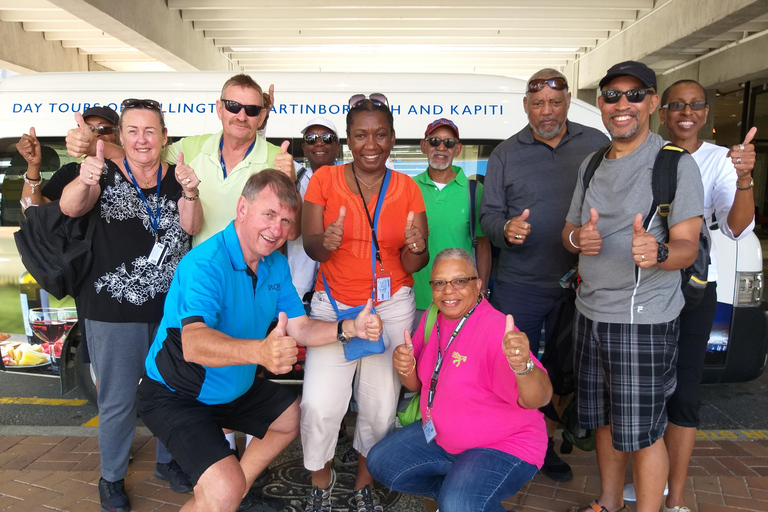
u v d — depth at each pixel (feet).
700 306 9.03
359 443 9.32
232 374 7.51
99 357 9.16
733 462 11.21
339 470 10.94
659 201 7.78
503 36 42.16
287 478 10.59
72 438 12.16
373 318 7.84
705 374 13.16
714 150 9.46
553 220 10.11
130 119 8.71
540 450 7.88
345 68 53.52
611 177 8.23
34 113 13.43
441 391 8.05
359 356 8.25
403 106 13.46
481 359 7.79
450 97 13.51
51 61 41.63
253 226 7.17
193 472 7.10
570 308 10.41
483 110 13.47
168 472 10.17
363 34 41.52
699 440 12.25
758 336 13.07
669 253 7.39
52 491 10.04
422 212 9.12
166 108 13.50
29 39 38.58
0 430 12.56
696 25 31.89
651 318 7.95
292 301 8.39
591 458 11.41
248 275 7.58
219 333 6.67
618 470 9.01
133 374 9.31
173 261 9.29
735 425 13.38
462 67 54.85
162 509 9.53
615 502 9.09
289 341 6.18
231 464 7.16
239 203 7.36
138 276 9.04
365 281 8.86
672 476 9.25
